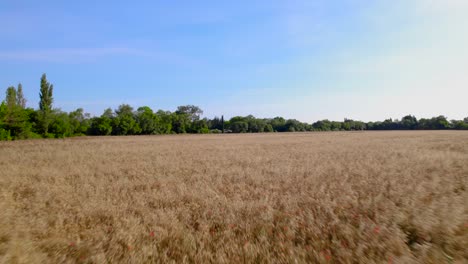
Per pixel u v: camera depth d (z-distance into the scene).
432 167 12.05
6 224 5.47
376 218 5.40
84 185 9.13
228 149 24.91
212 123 118.38
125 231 5.00
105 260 3.92
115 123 73.88
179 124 90.31
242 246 4.36
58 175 11.29
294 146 27.84
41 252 4.26
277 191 8.23
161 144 33.56
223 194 7.84
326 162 14.55
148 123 79.75
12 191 8.45
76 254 4.21
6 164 14.93
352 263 3.83
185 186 8.84
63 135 54.91
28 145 31.03
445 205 5.87
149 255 4.07
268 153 20.48
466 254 4.01
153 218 5.67
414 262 3.77
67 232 5.23
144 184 9.54
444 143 28.42
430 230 4.77
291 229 5.05
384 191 7.74
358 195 7.49
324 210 6.16
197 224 5.56
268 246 4.37
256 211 6.16
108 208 6.48
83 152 22.45
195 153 21.17
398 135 53.56
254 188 8.78
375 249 4.19
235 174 11.27
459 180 9.13
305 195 7.54
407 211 5.82
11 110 43.66
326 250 4.16
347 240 4.55
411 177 9.77
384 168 12.13
